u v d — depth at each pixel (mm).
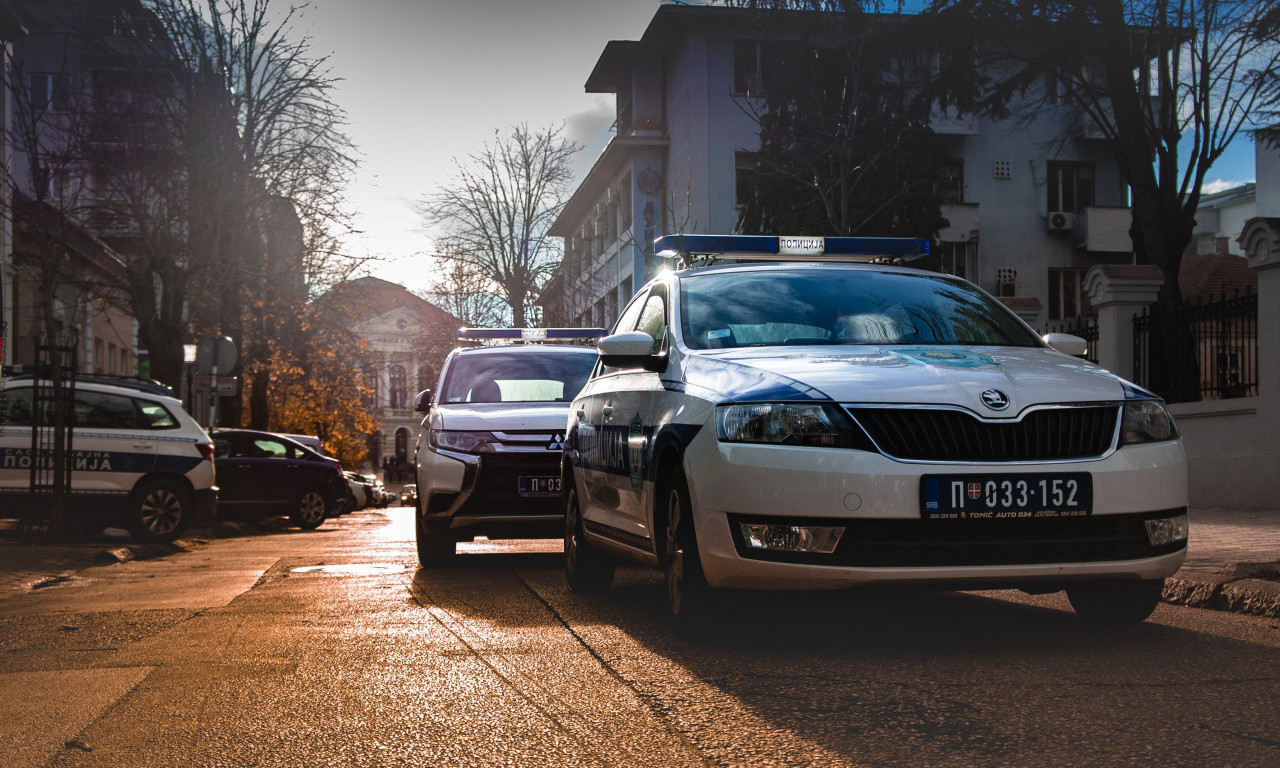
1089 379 5480
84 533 14859
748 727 3943
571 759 3623
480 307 48375
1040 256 40719
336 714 4266
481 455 9781
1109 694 4336
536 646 5633
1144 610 5832
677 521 5688
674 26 40094
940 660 5055
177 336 22188
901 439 5062
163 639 6121
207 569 10898
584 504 7707
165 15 23219
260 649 5699
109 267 24391
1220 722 3891
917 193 30750
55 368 13867
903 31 22781
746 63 39938
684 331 6422
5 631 6660
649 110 42906
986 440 5078
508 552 12367
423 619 6691
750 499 5121
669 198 42312
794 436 5109
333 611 7148
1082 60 22812
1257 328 15891
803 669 4902
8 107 24250
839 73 26531
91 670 5254
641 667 5027
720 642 5605
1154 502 5238
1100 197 40844
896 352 5840
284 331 33375
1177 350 17672
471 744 3822
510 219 47406
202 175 22531
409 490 52375
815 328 6375
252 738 3943
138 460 14742
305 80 24562
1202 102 22203
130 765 3645
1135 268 18984
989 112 23797
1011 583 5098
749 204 31875
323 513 22000
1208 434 16938
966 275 40500
